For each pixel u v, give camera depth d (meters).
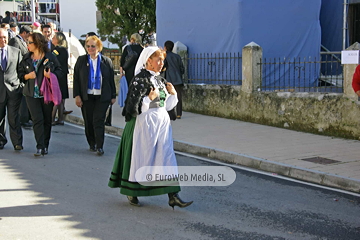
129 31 22.31
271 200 5.93
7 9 32.31
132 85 5.17
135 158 5.23
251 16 12.20
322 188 6.58
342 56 9.41
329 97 9.76
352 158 7.82
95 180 6.68
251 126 10.95
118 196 5.95
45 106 8.06
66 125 11.48
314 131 10.09
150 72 5.26
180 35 14.00
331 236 4.71
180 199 5.35
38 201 5.67
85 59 8.10
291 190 6.43
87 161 7.84
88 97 8.16
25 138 9.59
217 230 4.81
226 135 9.83
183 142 9.05
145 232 4.71
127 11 22.28
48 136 8.31
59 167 7.39
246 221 5.11
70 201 5.70
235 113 11.85
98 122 8.22
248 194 6.18
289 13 12.51
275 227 4.94
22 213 5.22
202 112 12.78
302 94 10.27
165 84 5.40
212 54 13.04
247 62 11.37
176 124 11.21
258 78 11.38
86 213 5.27
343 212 5.51
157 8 14.89
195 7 13.39
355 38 14.27
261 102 11.15
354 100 9.34
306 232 4.82
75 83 8.19
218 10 12.70
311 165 7.34
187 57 13.72
